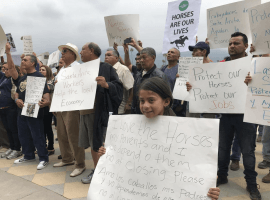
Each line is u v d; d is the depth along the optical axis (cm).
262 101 174
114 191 126
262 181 278
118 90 266
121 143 135
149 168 122
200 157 112
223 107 201
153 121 128
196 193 108
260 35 193
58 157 403
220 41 338
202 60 281
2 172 344
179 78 292
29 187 287
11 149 444
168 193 113
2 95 412
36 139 354
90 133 275
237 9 316
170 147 120
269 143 315
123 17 372
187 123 119
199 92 211
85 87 233
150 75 264
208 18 347
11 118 418
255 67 178
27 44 532
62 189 276
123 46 379
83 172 328
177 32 377
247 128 230
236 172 311
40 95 344
